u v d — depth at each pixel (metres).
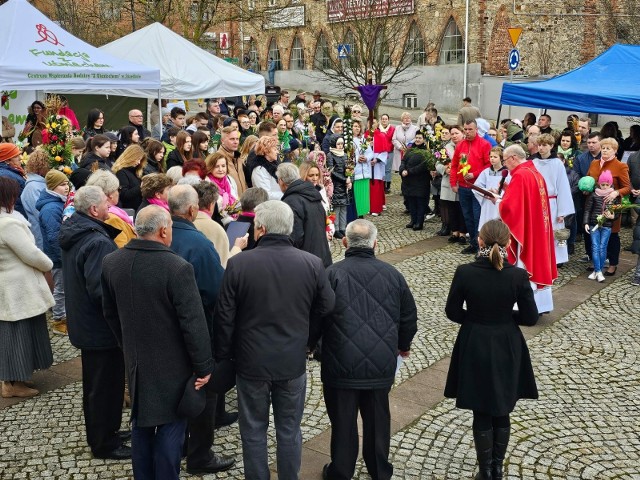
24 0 10.30
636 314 7.98
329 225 8.20
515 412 5.58
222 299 4.01
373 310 4.25
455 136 10.72
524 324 4.52
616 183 9.34
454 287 4.52
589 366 6.52
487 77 27.25
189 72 13.51
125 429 5.14
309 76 32.34
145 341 3.84
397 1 28.95
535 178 7.48
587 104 11.08
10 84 9.20
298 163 9.35
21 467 4.63
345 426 4.29
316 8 33.09
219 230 5.07
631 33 25.94
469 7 27.08
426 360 6.61
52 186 6.62
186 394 3.88
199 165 6.25
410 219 12.87
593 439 5.16
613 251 9.53
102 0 25.42
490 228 4.46
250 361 4.01
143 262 3.84
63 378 6.10
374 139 12.93
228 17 23.12
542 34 27.22
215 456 4.61
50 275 6.04
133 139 9.16
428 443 5.05
